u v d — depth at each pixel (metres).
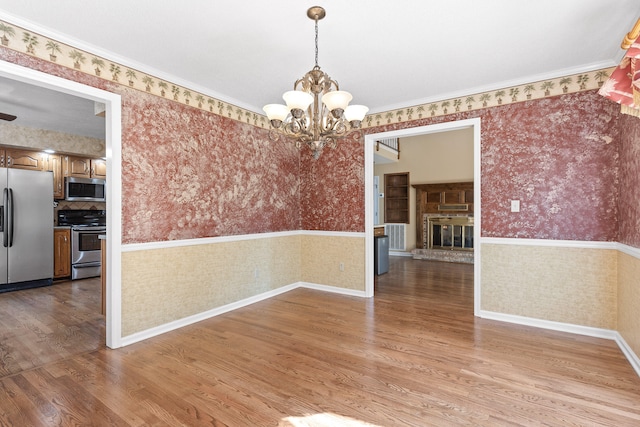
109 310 2.73
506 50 2.66
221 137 3.67
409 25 2.29
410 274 5.85
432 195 8.09
